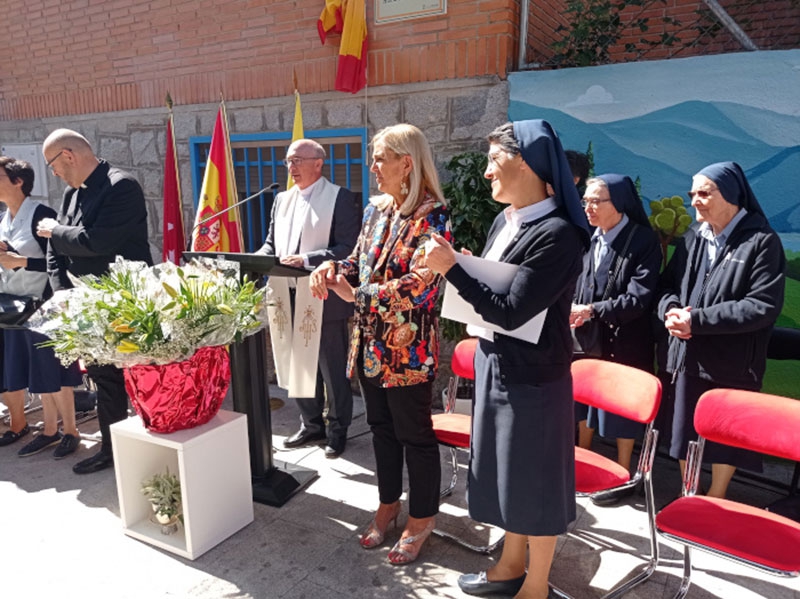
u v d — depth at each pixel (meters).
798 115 2.96
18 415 3.70
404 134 2.12
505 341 1.88
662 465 3.37
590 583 2.28
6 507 2.85
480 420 1.98
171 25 4.75
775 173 3.06
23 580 2.29
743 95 3.07
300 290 3.19
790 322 3.13
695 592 2.22
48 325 2.30
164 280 2.31
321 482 3.08
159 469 2.71
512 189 1.87
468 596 2.19
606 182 2.99
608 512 2.84
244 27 4.44
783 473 3.18
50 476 3.18
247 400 2.84
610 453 3.51
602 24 3.63
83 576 2.31
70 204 3.28
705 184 2.60
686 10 3.93
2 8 5.59
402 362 2.20
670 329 2.61
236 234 4.02
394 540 2.54
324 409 3.99
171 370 2.30
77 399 4.04
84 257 3.20
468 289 1.81
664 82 3.23
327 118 4.24
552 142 1.79
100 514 2.78
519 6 3.65
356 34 3.83
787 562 1.70
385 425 2.43
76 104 5.38
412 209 2.19
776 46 3.72
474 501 2.02
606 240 3.07
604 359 3.04
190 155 4.87
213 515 2.48
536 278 1.74
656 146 3.31
